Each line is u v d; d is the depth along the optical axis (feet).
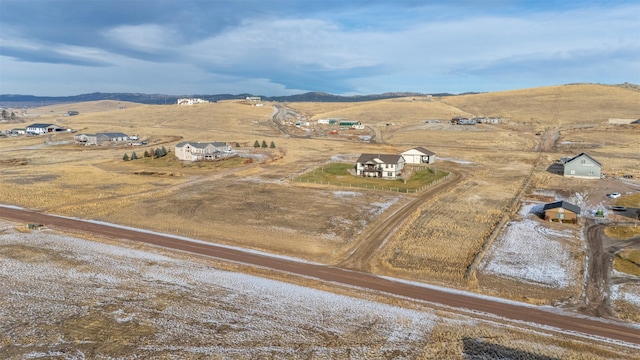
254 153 326.24
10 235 142.72
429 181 228.22
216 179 234.58
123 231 147.84
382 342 82.64
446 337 83.97
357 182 226.99
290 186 216.54
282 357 78.07
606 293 102.42
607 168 257.96
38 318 90.74
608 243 134.82
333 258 125.39
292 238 141.59
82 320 90.12
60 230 148.56
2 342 82.23
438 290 104.37
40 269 114.83
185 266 118.01
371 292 103.35
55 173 250.16
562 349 79.82
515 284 107.45
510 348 80.12
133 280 108.78
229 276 111.45
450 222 156.04
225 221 159.02
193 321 89.92
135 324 88.84
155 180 232.32
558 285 106.63
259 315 92.38
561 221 156.56
